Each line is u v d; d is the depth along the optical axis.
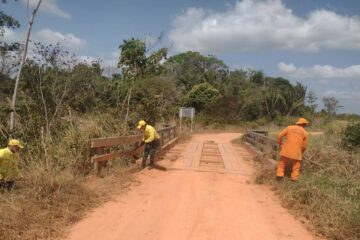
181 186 10.17
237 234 6.70
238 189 10.13
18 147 7.70
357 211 7.04
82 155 9.99
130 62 17.12
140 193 9.16
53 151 9.77
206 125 41.78
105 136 11.90
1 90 13.56
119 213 7.51
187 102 49.00
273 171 10.99
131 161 12.41
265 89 60.22
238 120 44.75
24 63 11.74
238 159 16.05
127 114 14.34
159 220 7.24
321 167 10.67
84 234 6.29
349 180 9.12
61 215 6.94
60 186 7.93
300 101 52.78
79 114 12.93
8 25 16.09
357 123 13.65
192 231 6.73
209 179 11.33
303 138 10.23
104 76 17.08
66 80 12.45
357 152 12.12
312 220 7.39
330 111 54.53
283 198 8.90
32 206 6.93
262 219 7.59
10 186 7.63
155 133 12.51
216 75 72.50
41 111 11.34
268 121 47.75
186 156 16.12
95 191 8.69
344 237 6.51
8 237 5.77
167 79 44.28
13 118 10.91
